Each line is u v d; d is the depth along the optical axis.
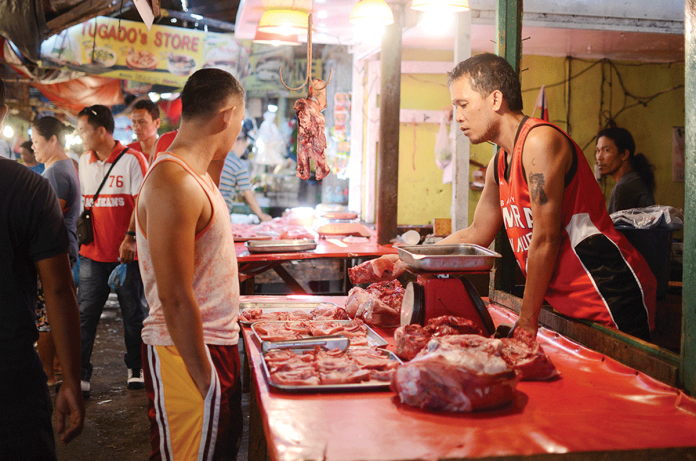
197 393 2.06
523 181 2.36
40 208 1.88
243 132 10.91
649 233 3.08
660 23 6.43
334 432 1.49
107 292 4.74
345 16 6.92
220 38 9.88
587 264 2.41
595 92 8.32
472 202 8.46
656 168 8.53
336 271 5.38
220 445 2.12
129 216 4.66
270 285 6.88
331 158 10.49
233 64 10.05
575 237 2.41
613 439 1.47
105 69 9.26
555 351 2.27
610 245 2.39
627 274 2.40
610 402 1.73
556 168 2.23
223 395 2.16
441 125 8.05
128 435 3.95
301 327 2.57
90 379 4.80
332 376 1.85
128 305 4.68
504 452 1.39
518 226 2.47
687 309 1.78
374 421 1.57
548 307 2.80
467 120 2.43
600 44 7.55
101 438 3.89
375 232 6.68
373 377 1.87
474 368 1.63
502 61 2.38
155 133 5.69
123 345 6.06
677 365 1.88
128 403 4.50
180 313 1.94
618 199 4.54
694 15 1.73
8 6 6.51
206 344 2.12
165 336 2.09
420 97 8.43
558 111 8.29
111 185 4.60
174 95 10.23
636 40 7.22
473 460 1.37
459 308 2.27
